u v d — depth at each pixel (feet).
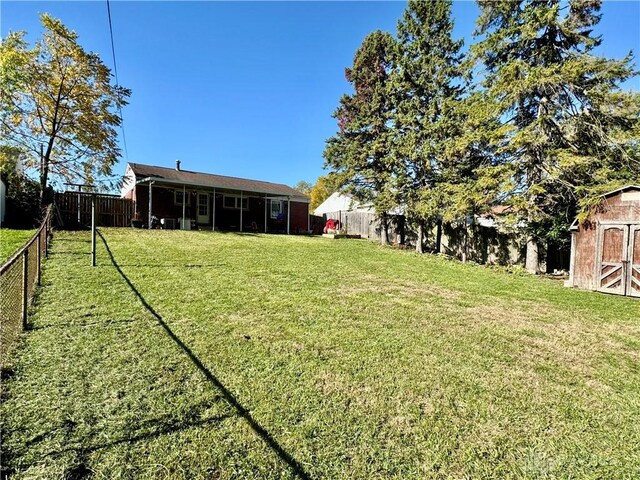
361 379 10.71
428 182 49.52
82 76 50.37
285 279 24.85
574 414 9.37
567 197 37.32
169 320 14.74
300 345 13.05
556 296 25.45
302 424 8.35
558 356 13.42
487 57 39.29
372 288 23.89
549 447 8.01
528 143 35.94
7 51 44.21
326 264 32.96
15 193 48.88
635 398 10.38
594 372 12.09
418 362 12.16
